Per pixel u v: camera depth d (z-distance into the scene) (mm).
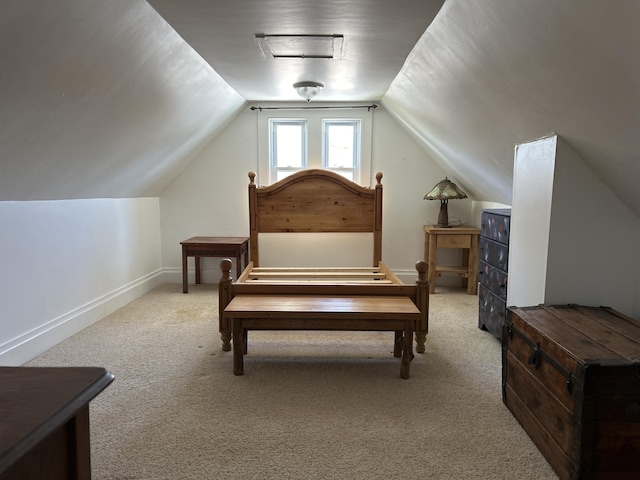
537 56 1566
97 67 1898
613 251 2018
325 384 2248
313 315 2273
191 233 4504
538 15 1375
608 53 1266
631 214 1986
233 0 1751
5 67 1514
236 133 4324
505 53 1712
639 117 1392
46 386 799
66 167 2500
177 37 2197
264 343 2855
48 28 1491
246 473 1526
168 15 1910
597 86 1434
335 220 3811
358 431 1801
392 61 2656
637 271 2025
